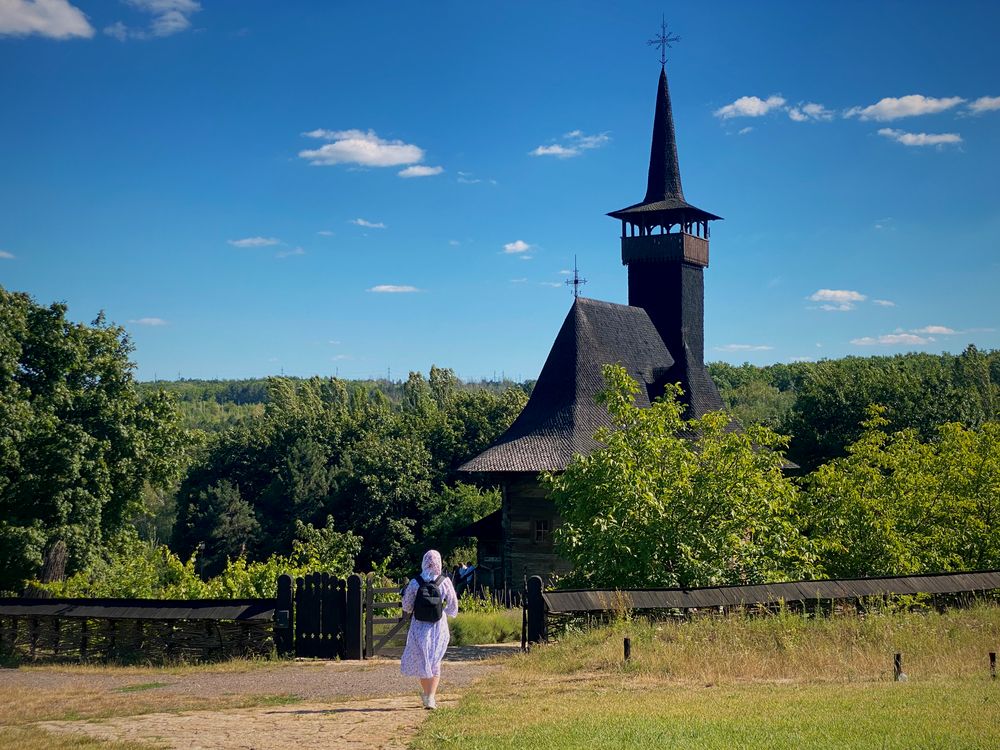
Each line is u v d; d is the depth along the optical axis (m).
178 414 45.22
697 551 20.47
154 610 18.05
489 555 42.72
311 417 82.88
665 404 22.31
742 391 148.12
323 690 13.35
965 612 18.70
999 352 152.62
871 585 19.28
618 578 20.16
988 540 26.14
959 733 8.83
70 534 38.59
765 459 21.45
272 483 74.50
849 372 67.56
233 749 9.06
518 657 15.70
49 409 39.72
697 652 14.36
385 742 9.22
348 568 34.00
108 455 41.69
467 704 11.27
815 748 8.31
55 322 41.19
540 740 8.85
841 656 14.34
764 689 11.81
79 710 11.85
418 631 11.16
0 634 19.12
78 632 18.62
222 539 72.19
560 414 39.91
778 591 18.34
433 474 73.69
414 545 67.56
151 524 104.00
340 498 72.06
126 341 43.62
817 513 24.89
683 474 21.09
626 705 10.72
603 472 20.83
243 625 17.66
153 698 12.74
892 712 9.84
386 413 89.69
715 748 8.37
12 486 38.75
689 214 49.50
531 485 37.88
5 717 11.45
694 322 49.94
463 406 84.56
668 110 51.06
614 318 45.47
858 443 26.70
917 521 25.88
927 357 152.12
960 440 27.61
